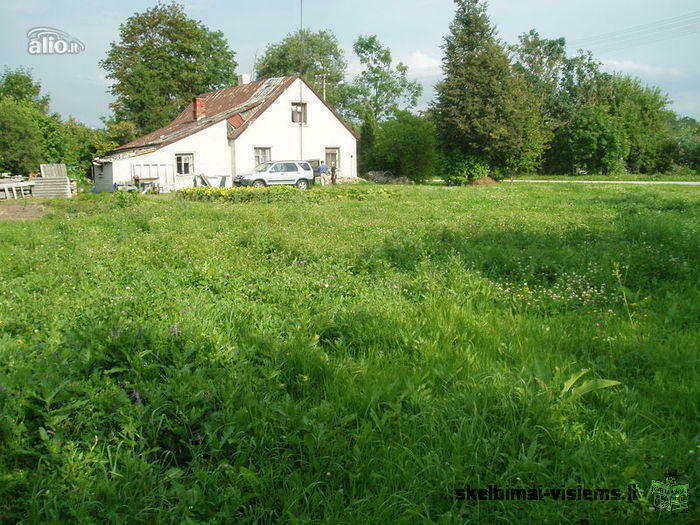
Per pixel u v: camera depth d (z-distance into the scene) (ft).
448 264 23.35
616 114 177.17
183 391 10.53
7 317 16.31
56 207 57.36
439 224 38.24
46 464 9.12
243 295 19.71
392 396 11.27
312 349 13.62
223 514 8.23
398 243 28.53
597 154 163.63
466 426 10.09
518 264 23.89
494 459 9.38
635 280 21.53
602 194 72.64
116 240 32.60
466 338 15.14
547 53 204.74
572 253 25.86
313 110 116.67
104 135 146.30
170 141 102.06
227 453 9.78
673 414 10.87
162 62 159.02
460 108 116.26
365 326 15.58
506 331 15.69
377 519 8.15
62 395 10.19
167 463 9.76
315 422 10.08
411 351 14.47
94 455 9.30
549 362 13.34
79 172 129.39
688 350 13.61
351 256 26.27
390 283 21.06
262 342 13.85
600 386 11.40
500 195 70.64
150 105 155.84
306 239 30.17
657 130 181.47
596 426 10.41
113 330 12.69
